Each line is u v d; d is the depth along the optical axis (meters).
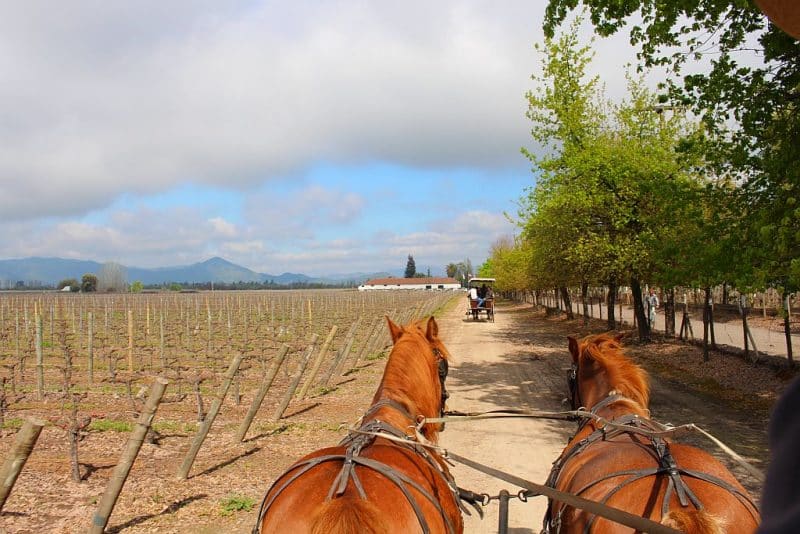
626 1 11.14
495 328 36.62
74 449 7.77
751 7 9.99
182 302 54.16
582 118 21.55
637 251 20.36
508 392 14.94
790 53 9.84
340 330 29.92
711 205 11.47
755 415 11.52
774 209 9.70
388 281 176.75
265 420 12.02
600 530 3.02
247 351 19.48
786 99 10.12
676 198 11.59
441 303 65.31
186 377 13.80
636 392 4.42
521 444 10.24
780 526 0.97
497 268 60.50
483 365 20.00
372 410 4.01
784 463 1.04
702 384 14.84
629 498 3.01
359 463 3.15
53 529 6.28
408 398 4.14
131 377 14.31
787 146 9.86
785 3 1.00
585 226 22.12
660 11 10.95
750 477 8.08
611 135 21.84
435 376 4.58
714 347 19.28
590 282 27.17
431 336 4.92
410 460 3.45
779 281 10.34
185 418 12.12
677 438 10.00
